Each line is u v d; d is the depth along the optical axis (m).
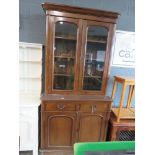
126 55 2.35
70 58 1.94
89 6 2.15
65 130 1.98
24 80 2.15
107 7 2.20
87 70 2.00
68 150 2.05
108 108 1.98
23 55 2.08
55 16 1.74
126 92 2.40
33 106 1.83
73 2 2.11
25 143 1.91
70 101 1.88
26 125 1.87
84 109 1.94
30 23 2.08
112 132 2.05
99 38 1.92
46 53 1.82
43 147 2.00
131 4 2.24
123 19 2.27
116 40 2.29
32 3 2.04
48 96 1.91
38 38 2.13
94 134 2.04
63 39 1.88
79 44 1.86
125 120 2.11
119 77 2.08
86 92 2.00
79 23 1.80
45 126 1.94
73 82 1.96
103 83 2.01
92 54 1.98
